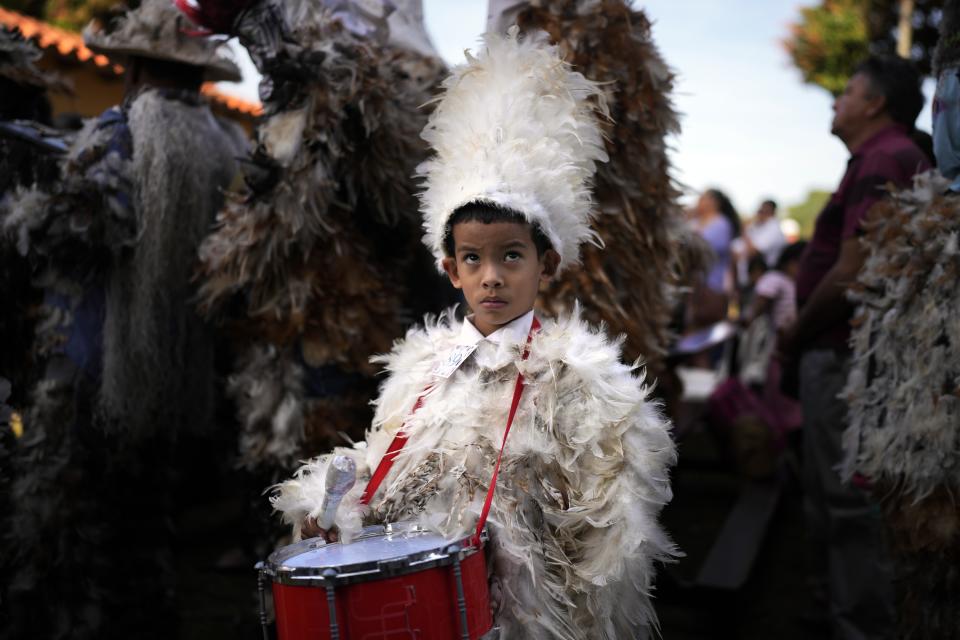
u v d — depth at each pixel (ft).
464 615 4.76
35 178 9.33
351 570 4.61
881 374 7.67
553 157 5.68
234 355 9.12
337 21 8.66
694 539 15.90
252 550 8.96
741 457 17.28
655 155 8.39
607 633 5.25
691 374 20.79
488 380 5.67
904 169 9.33
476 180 5.56
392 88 8.63
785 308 20.03
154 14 9.48
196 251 9.25
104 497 8.76
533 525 5.37
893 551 7.39
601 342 5.81
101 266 8.71
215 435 11.31
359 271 8.54
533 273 5.65
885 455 7.34
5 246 8.89
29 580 8.32
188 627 11.07
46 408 8.48
